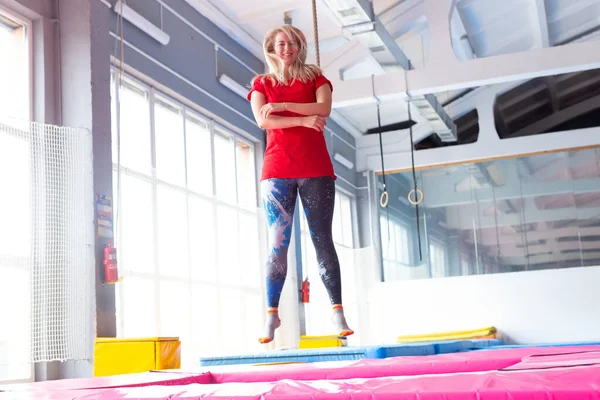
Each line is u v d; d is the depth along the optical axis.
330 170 2.53
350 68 10.68
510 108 13.14
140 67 6.95
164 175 7.30
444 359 2.02
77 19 5.97
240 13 8.82
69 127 5.61
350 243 12.42
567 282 9.57
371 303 9.75
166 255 6.92
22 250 5.15
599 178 11.20
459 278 9.96
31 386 1.77
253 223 8.43
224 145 8.84
